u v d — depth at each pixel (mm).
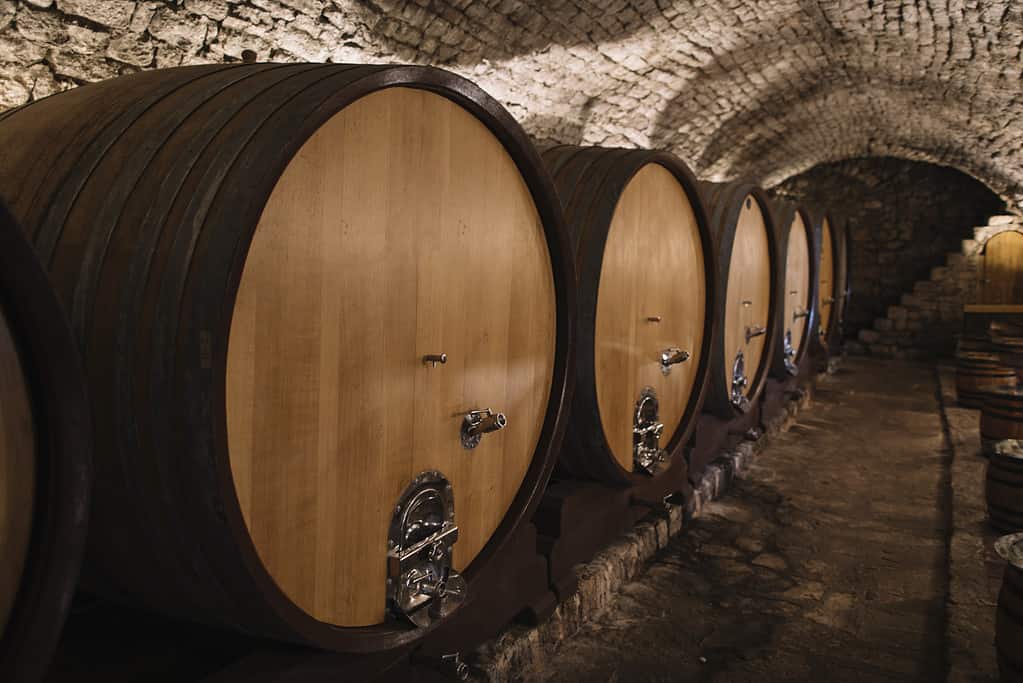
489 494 2311
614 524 3371
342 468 1772
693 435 4391
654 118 7617
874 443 6426
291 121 1471
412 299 1926
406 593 1948
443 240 2014
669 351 3484
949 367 11023
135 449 1441
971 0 5699
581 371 2826
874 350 12812
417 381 1968
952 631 2895
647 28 5773
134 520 1516
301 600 1704
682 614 3219
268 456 1594
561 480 3248
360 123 1738
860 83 9070
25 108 1988
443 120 1982
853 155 13516
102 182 1570
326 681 1812
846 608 3328
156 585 1641
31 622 1155
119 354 1427
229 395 1499
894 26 6621
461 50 4680
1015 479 3855
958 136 10789
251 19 3459
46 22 2781
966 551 3682
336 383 1735
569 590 2906
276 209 1562
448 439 2102
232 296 1376
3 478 1112
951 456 5965
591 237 2824
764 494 4953
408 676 2100
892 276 13688
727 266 4238
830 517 4535
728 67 7359
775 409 6531
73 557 1193
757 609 3293
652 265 3348
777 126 10375
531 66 5359
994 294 12289
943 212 13297
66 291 1493
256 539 1584
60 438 1168
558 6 4859
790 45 7273
